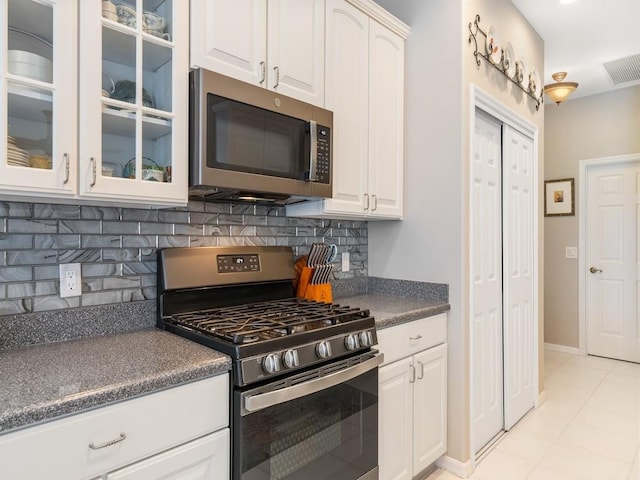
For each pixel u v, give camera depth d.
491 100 2.45
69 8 1.17
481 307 2.44
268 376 1.28
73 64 1.18
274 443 1.30
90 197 1.22
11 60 1.12
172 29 1.40
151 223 1.66
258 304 1.90
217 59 1.50
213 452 1.19
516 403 2.79
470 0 2.31
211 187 1.49
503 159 2.70
